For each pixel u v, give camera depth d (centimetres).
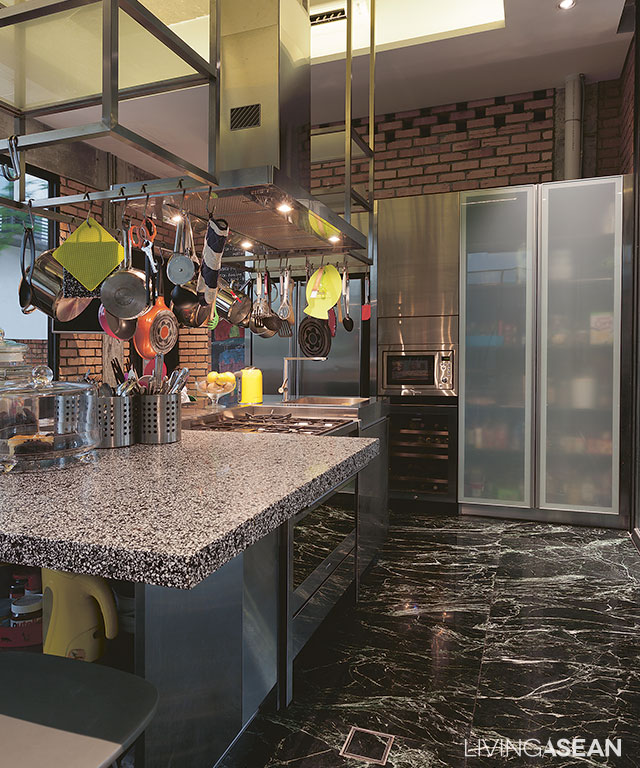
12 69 156
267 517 99
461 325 421
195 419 267
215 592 150
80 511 97
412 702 191
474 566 316
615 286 384
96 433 156
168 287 200
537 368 403
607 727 175
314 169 541
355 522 270
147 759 126
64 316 176
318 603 221
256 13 207
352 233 262
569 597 273
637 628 241
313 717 183
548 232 399
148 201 183
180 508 99
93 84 162
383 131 516
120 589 122
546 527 391
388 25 408
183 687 137
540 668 211
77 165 488
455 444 423
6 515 94
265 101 207
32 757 71
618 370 384
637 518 364
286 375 380
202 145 514
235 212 210
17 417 142
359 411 299
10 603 119
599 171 446
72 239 158
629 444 382
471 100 484
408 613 258
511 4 339
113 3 127
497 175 480
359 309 450
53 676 90
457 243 421
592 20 358
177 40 151
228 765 159
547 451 402
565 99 440
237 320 285
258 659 172
